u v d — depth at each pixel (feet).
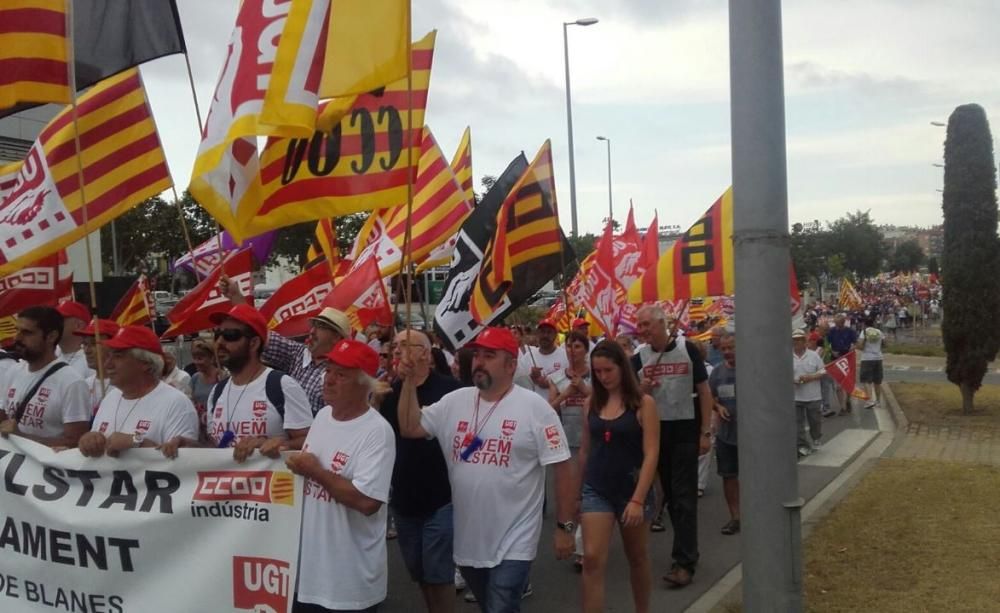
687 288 26.58
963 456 39.96
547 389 29.45
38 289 23.49
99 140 20.25
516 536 15.26
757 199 14.05
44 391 18.03
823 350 68.90
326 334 20.08
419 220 27.71
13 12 18.70
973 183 53.36
